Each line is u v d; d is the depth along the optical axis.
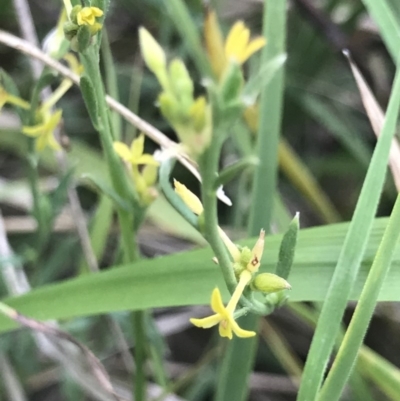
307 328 0.24
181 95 0.07
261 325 0.20
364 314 0.10
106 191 0.13
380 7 0.15
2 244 0.19
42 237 0.17
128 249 0.14
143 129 0.15
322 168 0.26
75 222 0.18
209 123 0.07
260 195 0.15
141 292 0.13
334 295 0.11
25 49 0.14
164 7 0.24
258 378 0.21
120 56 0.28
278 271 0.10
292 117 0.27
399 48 0.14
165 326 0.21
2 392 0.19
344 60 0.25
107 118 0.12
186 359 0.24
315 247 0.12
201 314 0.22
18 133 0.23
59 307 0.14
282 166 0.22
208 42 0.20
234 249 0.09
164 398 0.19
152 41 0.07
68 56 0.14
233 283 0.09
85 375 0.18
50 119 0.13
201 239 0.20
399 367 0.23
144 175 0.13
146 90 0.25
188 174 0.24
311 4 0.24
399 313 0.21
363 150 0.24
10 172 0.27
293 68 0.26
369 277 0.10
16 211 0.26
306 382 0.11
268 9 0.16
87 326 0.19
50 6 0.28
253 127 0.21
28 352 0.20
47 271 0.20
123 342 0.19
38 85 0.14
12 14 0.26
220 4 0.27
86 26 0.10
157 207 0.21
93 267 0.18
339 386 0.10
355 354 0.10
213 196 0.08
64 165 0.20
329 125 0.25
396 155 0.15
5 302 0.14
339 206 0.27
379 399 0.20
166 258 0.13
